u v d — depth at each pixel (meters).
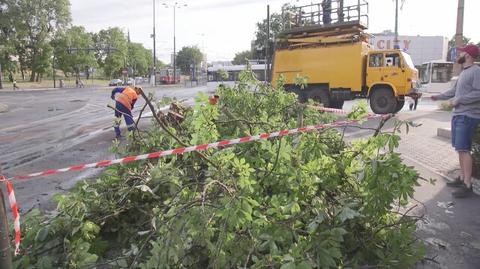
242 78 7.12
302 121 5.85
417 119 16.31
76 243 3.49
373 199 3.63
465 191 5.84
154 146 5.53
